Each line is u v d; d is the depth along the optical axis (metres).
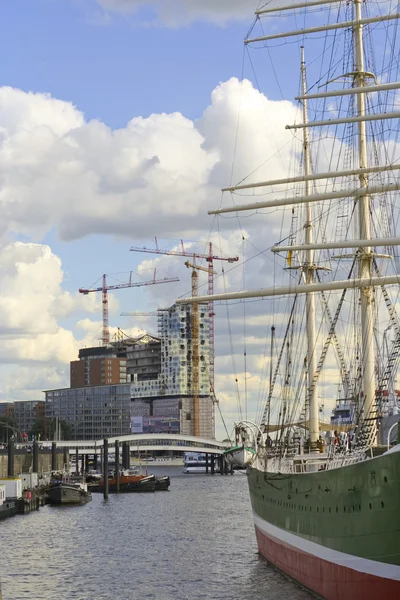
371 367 65.88
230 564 75.50
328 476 50.91
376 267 69.69
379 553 44.62
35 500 142.75
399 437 45.44
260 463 80.81
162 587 65.56
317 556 54.22
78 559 81.19
